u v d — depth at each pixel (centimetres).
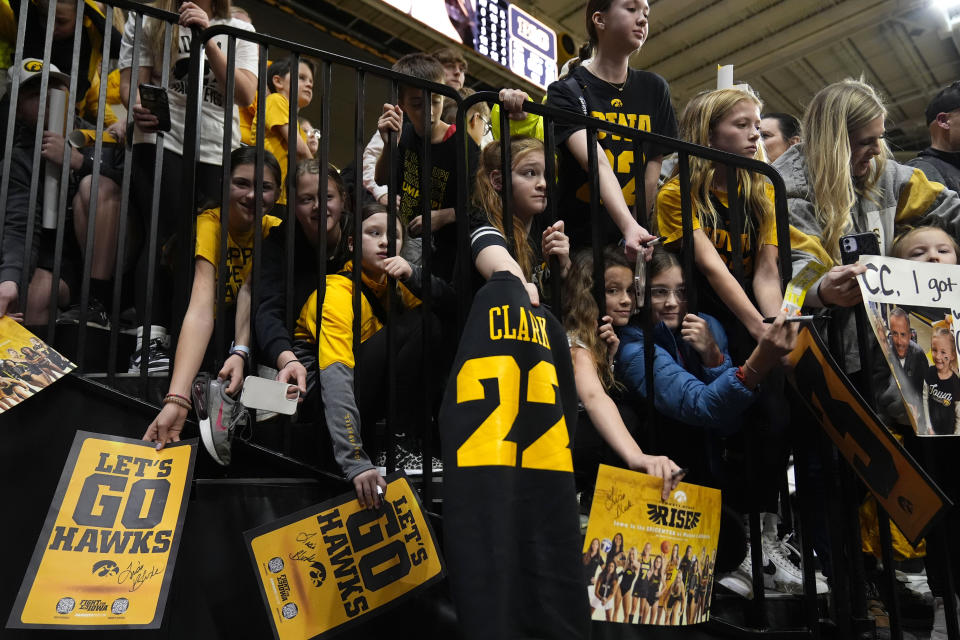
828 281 189
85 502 159
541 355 149
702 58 923
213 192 257
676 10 844
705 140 231
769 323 189
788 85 960
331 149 750
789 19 843
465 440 139
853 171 245
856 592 192
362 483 169
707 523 181
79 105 308
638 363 201
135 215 255
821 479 213
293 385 173
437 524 182
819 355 175
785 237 203
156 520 162
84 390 189
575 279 202
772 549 215
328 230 219
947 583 191
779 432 203
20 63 217
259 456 185
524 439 142
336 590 164
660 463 176
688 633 184
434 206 274
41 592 149
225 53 272
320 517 167
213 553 172
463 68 342
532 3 797
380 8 656
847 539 196
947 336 187
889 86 950
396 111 199
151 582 156
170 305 236
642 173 201
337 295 197
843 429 183
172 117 252
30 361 185
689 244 200
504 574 132
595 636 176
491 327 148
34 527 176
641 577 170
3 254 228
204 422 171
